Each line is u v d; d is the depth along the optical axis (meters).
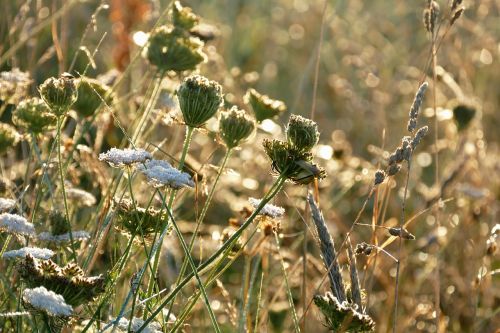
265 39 7.14
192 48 3.47
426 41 6.79
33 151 3.60
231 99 4.80
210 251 4.18
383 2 7.63
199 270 2.59
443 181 4.52
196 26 3.96
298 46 7.08
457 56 5.61
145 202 3.58
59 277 2.22
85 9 5.49
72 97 2.70
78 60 5.32
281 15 7.46
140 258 3.50
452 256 4.45
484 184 4.92
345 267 4.15
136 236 2.78
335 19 7.10
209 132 2.74
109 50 5.43
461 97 5.01
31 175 3.22
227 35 6.72
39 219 3.19
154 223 2.69
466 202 4.59
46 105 2.84
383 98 5.85
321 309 2.40
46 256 2.41
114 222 2.79
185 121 2.67
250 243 3.48
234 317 3.25
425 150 5.81
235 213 4.52
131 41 4.79
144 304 2.58
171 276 3.60
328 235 2.69
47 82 2.68
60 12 4.18
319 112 6.31
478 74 5.98
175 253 3.72
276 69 6.73
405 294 4.18
